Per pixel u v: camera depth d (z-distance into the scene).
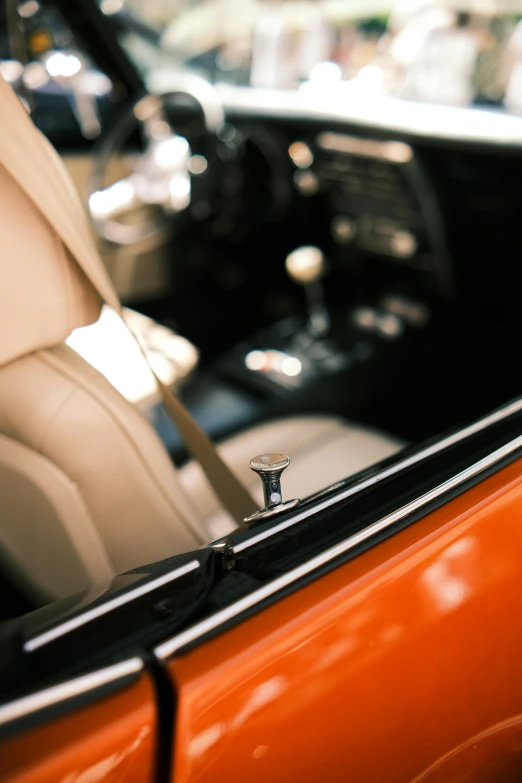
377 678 0.50
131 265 1.53
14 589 0.72
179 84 1.34
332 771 0.49
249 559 0.50
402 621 0.51
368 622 0.49
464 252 1.38
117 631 0.44
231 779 0.43
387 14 1.38
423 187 1.31
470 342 1.43
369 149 1.33
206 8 1.54
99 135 1.46
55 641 0.43
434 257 1.38
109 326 1.02
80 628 0.44
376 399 1.34
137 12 1.51
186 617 0.45
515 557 0.60
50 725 0.38
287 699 0.45
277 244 1.64
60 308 0.57
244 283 1.65
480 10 1.28
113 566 0.67
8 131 0.53
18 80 1.33
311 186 1.46
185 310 1.61
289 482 0.89
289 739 0.46
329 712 0.48
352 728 0.50
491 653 0.60
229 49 1.56
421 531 0.54
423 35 1.34
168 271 1.57
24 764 0.36
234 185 1.52
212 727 0.42
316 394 1.28
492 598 0.58
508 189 1.26
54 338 0.58
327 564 0.50
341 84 1.45
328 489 0.59
